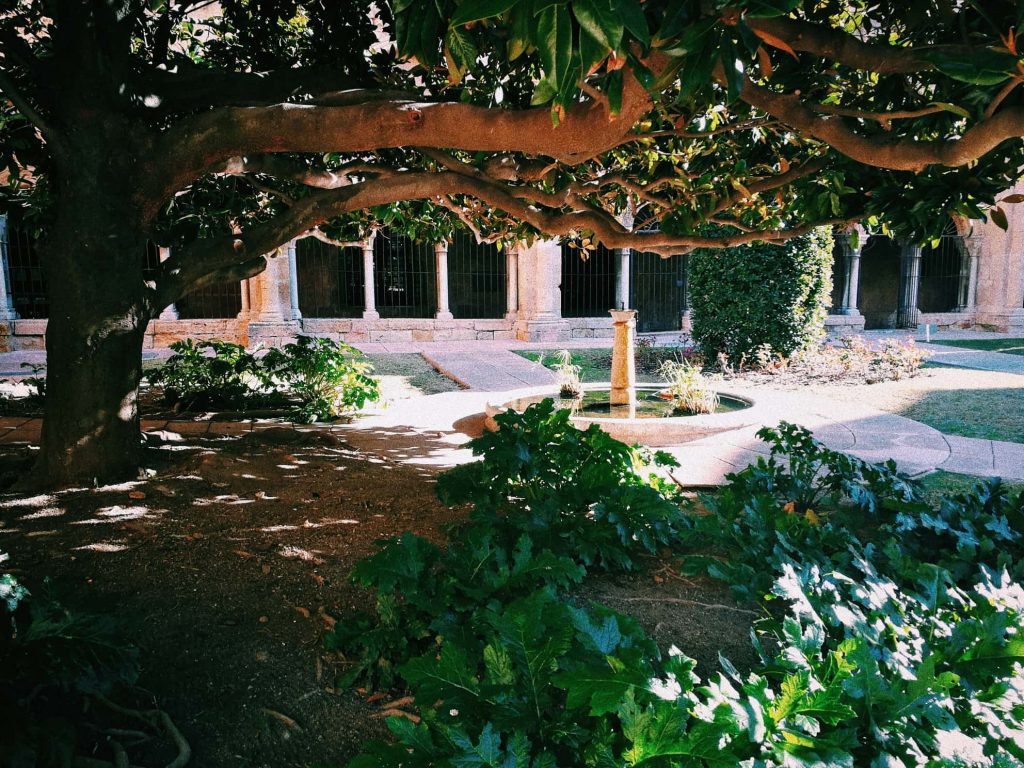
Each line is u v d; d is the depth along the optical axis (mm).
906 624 2484
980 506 3756
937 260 22719
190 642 2674
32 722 1929
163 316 15930
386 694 2449
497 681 1901
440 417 7898
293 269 16297
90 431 4348
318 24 5406
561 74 1509
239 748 2195
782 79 3385
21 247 16156
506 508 3672
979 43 2641
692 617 2912
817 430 7043
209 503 4094
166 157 4043
